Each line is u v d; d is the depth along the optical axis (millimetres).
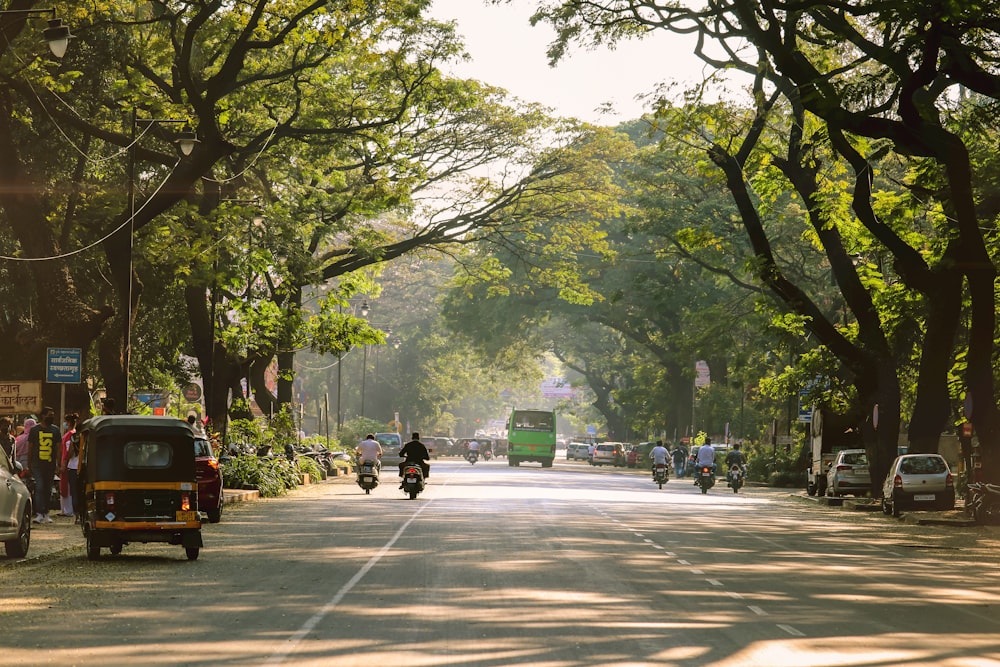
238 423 69125
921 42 40938
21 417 47875
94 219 56375
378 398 183000
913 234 59438
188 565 27188
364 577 24672
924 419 53844
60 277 49719
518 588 22859
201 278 58625
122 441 28094
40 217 50375
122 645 16250
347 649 15953
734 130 55906
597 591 22609
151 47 57219
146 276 63219
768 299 63594
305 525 40062
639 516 46688
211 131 52594
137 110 57250
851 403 66812
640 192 102688
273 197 70875
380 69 67312
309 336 71562
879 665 15273
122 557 29109
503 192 92438
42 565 27266
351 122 67312
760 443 106750
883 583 25359
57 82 51875
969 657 15977
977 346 47719
